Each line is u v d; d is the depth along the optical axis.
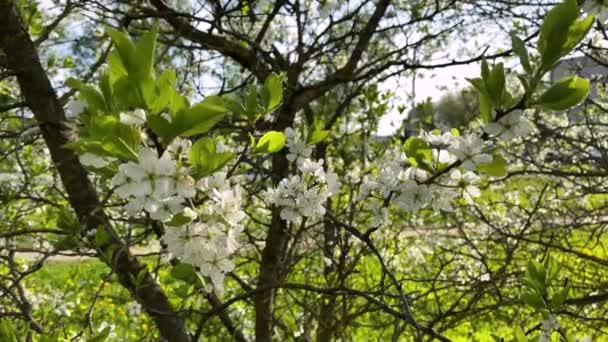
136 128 1.20
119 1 3.11
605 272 4.88
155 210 1.26
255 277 4.45
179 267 1.65
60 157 2.80
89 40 4.04
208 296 3.48
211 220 1.37
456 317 3.61
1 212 3.42
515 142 5.36
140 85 1.18
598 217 4.75
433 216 4.69
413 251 5.49
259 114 1.86
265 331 3.57
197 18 3.03
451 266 5.44
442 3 4.66
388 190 2.02
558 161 5.22
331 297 3.68
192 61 3.97
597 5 1.83
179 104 1.18
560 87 1.38
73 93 2.90
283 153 3.56
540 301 1.95
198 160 1.26
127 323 4.88
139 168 1.20
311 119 4.46
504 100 1.46
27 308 2.45
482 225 5.84
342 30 4.94
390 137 4.95
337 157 4.79
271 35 4.39
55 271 6.49
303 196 2.15
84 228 2.38
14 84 4.23
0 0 2.61
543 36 1.38
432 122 4.95
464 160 1.57
